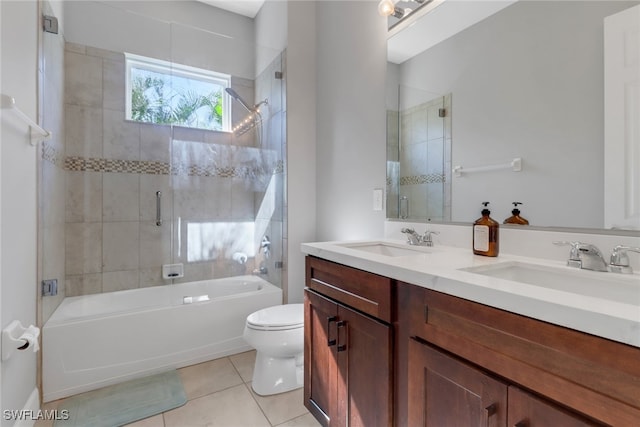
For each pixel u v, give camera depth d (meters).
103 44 2.41
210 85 2.73
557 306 0.60
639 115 0.92
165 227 2.63
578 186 1.04
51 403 1.63
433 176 1.55
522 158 1.19
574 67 1.05
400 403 0.98
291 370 1.77
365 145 1.99
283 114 2.47
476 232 1.20
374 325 1.06
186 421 1.50
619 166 0.95
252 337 1.68
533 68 1.16
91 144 2.38
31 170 1.54
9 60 1.29
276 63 2.56
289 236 2.44
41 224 1.69
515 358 0.67
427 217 1.59
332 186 2.32
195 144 2.72
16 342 1.19
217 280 2.72
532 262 1.05
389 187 1.81
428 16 1.56
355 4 2.07
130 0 2.59
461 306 0.79
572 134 1.05
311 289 1.47
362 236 2.02
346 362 1.20
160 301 2.35
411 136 1.67
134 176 2.53
